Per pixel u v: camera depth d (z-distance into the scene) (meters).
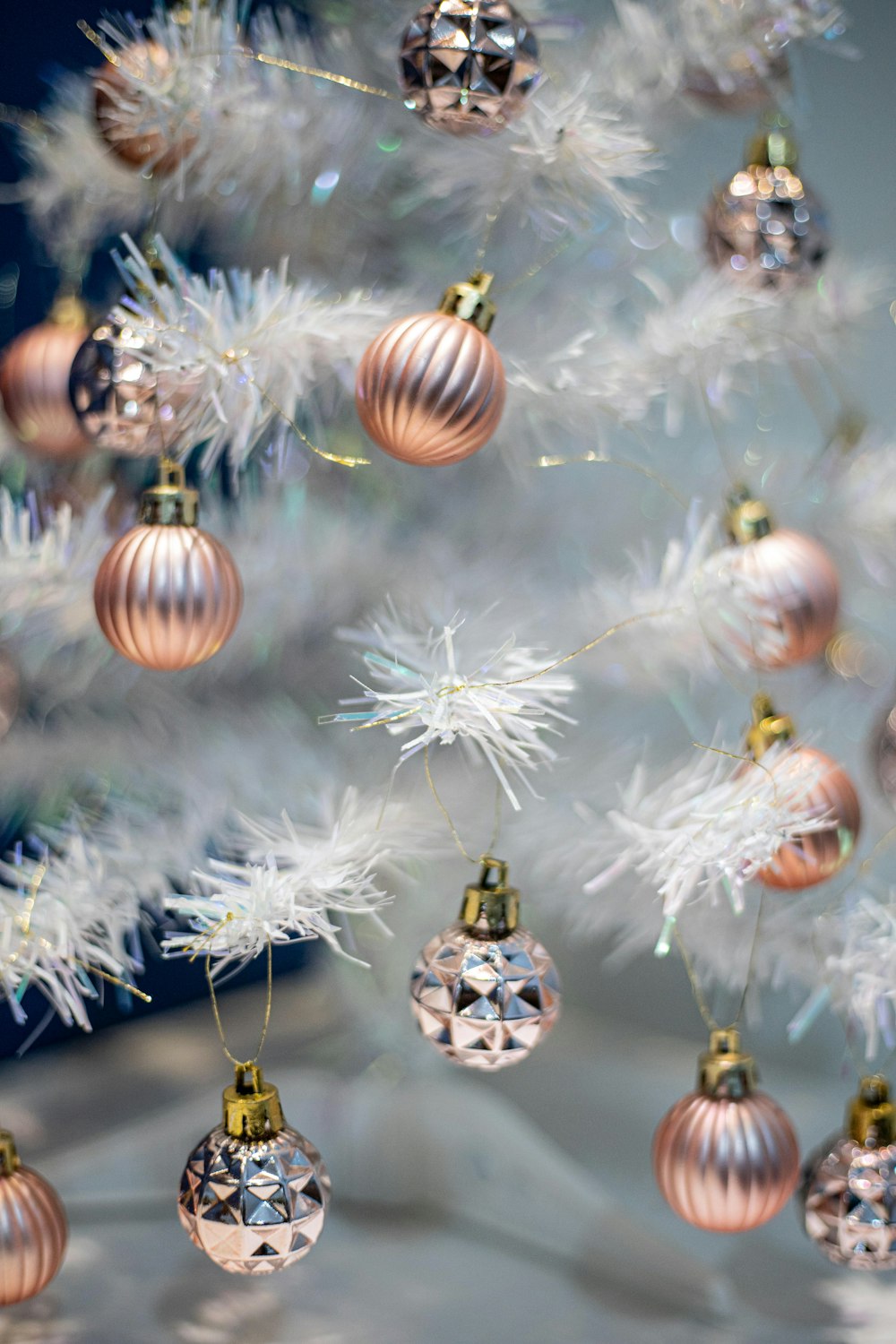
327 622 0.64
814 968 0.59
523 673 0.52
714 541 0.60
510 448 0.59
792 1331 0.59
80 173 0.59
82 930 0.54
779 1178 0.55
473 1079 0.69
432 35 0.51
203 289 0.53
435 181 0.58
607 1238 0.62
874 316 0.66
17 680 0.59
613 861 0.60
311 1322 0.59
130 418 0.53
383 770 0.63
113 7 0.69
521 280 0.56
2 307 0.68
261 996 0.77
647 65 0.56
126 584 0.52
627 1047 0.74
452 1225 0.64
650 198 0.71
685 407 0.69
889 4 0.66
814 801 0.54
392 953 0.67
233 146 0.56
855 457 0.59
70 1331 0.59
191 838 0.59
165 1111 0.65
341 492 0.64
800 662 0.56
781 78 0.56
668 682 0.62
